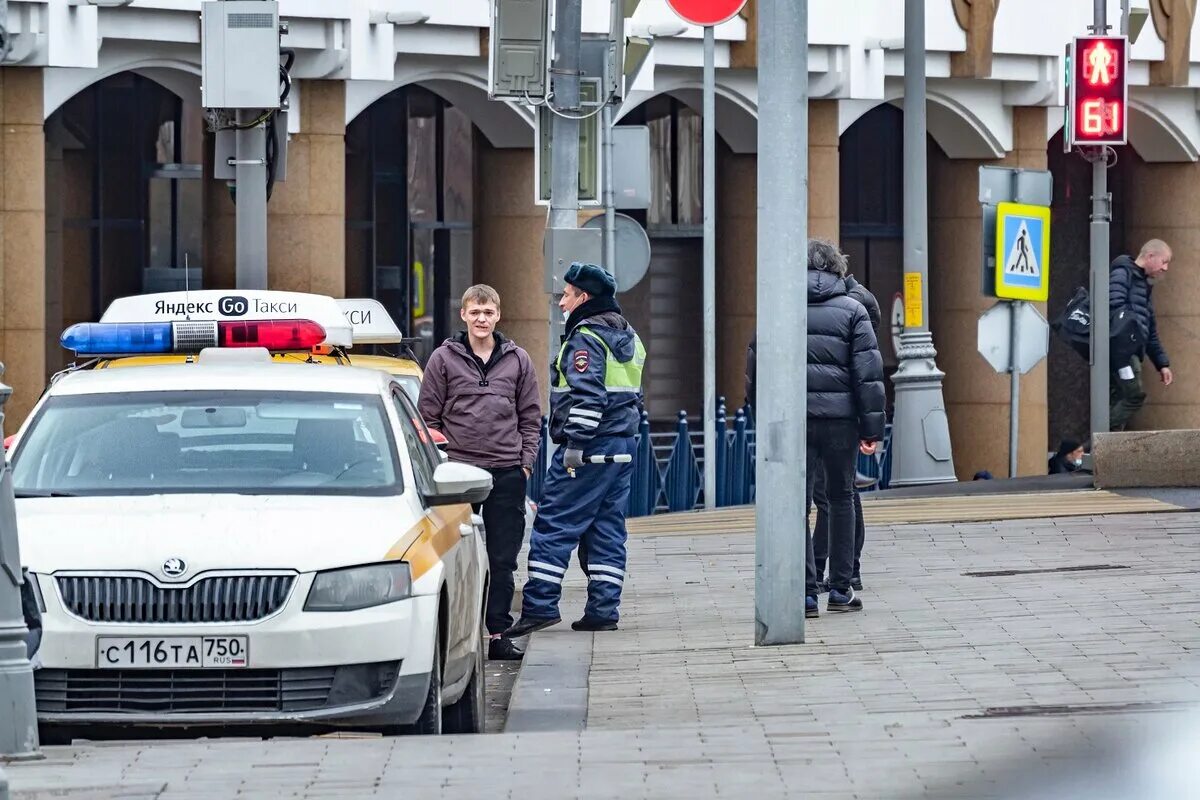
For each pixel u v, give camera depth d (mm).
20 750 19203
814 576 30375
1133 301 56812
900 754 18625
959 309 75812
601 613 31125
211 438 23547
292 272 59500
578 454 30844
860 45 68500
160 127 66125
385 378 25172
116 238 65312
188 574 20469
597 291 31562
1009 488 49625
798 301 27531
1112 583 32906
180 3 55875
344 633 20516
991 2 70750
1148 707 21031
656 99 73000
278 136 39969
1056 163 83000
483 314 31266
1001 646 26688
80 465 23141
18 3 53062
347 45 58688
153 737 20531
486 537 31422
